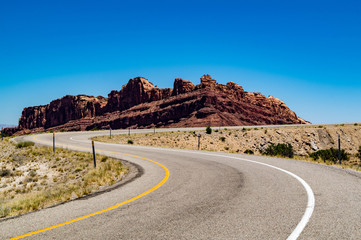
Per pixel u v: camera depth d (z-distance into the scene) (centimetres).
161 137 4088
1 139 3634
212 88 17888
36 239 383
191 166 1127
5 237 399
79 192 742
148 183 803
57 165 1731
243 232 371
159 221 434
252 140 4078
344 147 4016
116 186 784
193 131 4756
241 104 17612
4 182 1425
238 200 541
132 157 1639
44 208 571
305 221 404
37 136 4688
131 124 18850
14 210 604
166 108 17812
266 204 502
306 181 701
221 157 1419
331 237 345
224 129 5088
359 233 355
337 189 600
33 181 1420
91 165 1557
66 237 384
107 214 490
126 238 368
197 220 430
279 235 356
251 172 893
